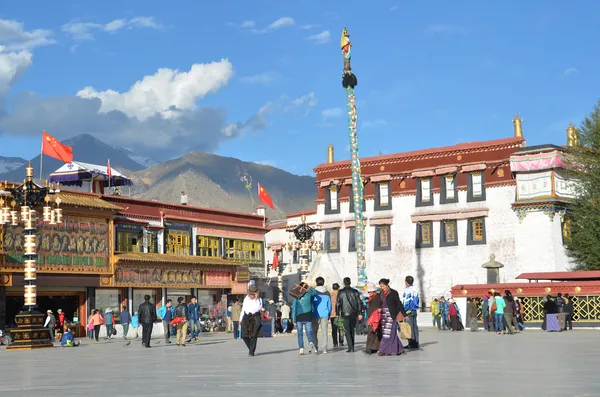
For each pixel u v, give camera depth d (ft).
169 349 95.96
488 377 47.16
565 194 204.74
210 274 192.44
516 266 205.77
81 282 154.30
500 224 210.18
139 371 59.16
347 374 50.80
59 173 184.14
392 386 42.57
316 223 243.81
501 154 212.64
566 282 138.51
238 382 47.29
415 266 223.30
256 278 218.79
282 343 105.60
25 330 107.24
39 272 145.28
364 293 160.15
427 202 223.71
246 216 219.41
